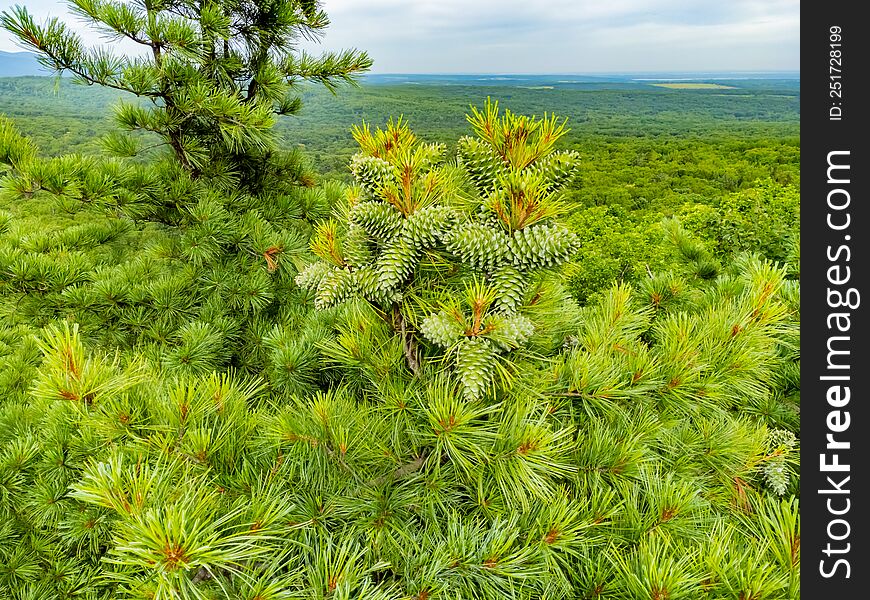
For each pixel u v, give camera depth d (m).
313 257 3.56
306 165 4.71
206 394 1.27
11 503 2.38
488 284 1.13
